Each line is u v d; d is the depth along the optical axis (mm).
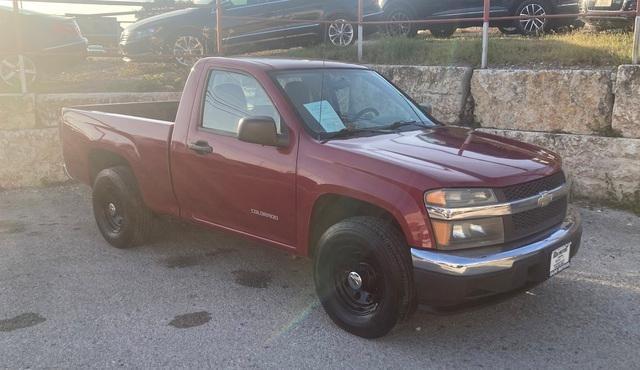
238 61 4559
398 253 3467
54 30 8828
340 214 4051
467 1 11047
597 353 3574
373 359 3525
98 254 5316
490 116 7551
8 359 3512
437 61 8516
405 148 3865
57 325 3943
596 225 6055
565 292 4441
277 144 4047
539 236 3641
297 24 10859
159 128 4922
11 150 7488
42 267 4988
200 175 4605
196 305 4270
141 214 5297
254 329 3908
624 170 6582
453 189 3346
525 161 3779
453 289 3295
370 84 4863
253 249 5461
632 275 4754
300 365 3461
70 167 5941
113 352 3600
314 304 4301
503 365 3453
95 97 8008
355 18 11031
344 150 3787
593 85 6758
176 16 10578
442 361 3502
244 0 10531
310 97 4309
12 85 8562
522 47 8273
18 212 6648
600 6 9039
